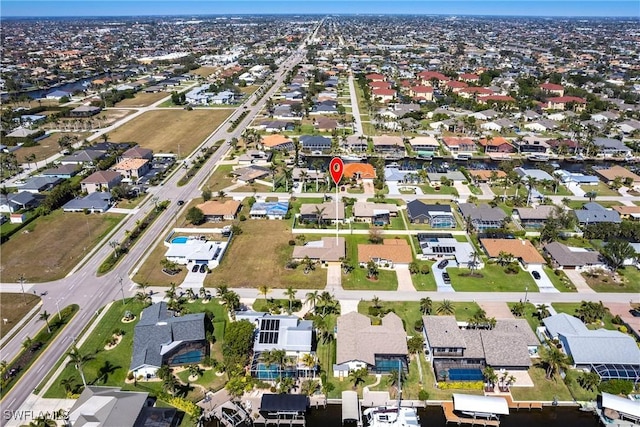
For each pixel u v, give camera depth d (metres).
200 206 169.75
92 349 104.88
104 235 156.50
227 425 88.00
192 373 98.25
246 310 117.62
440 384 95.50
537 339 105.38
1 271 134.88
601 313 112.44
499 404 88.94
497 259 139.75
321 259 138.12
